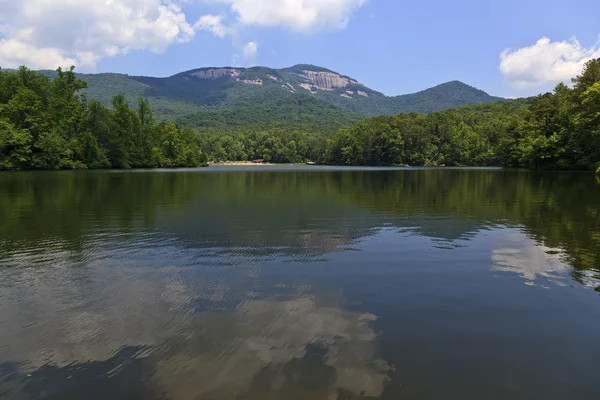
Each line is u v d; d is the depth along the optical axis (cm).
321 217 1409
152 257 860
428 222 1310
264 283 691
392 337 497
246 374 412
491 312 577
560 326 535
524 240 1043
